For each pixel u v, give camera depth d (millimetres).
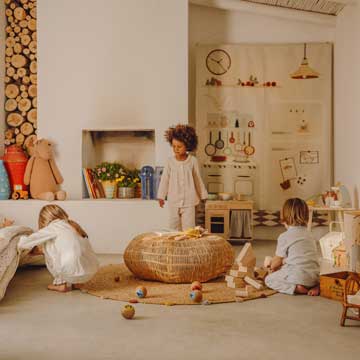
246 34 7078
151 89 6199
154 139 6699
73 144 6258
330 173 6941
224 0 6852
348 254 4242
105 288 3986
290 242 3879
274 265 3977
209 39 7086
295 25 7051
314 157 6961
